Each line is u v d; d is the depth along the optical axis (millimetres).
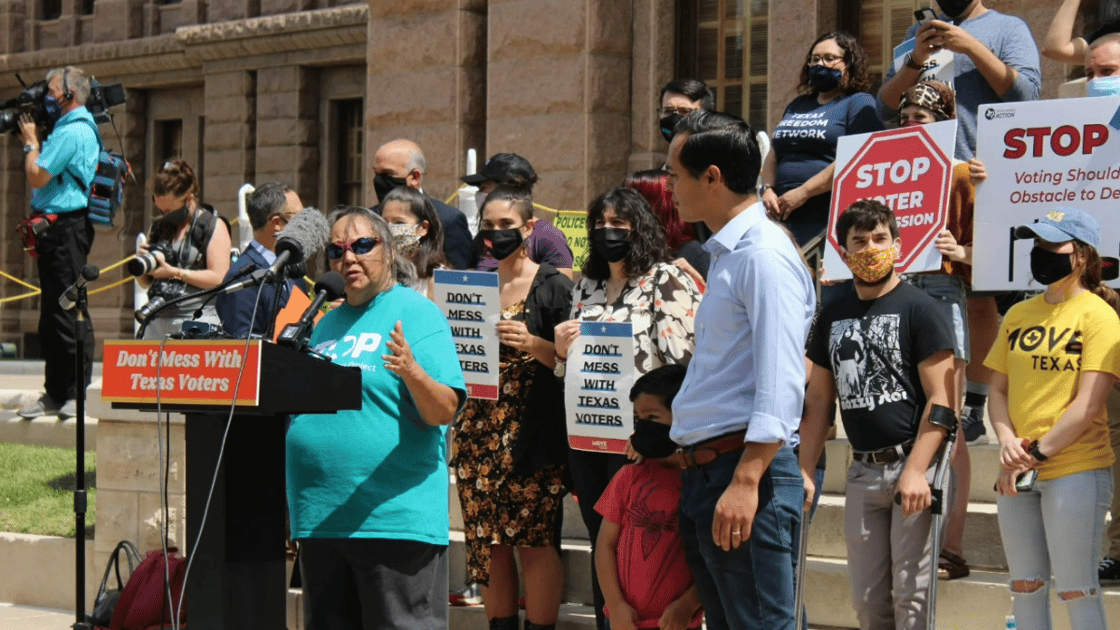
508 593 6125
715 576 4371
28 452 9859
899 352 5098
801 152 7082
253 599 4527
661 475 5074
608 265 5809
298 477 4961
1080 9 9820
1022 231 5375
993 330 6605
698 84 7055
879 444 5137
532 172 7320
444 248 7137
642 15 12312
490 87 12734
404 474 4922
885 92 6727
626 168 12383
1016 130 5980
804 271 4285
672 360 5527
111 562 6660
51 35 24656
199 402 4301
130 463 7656
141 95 23547
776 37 11664
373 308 5059
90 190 9859
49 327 10008
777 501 4254
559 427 6023
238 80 21734
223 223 8383
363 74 20703
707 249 4355
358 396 4523
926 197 5875
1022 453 5078
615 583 5133
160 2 23391
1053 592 5648
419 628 4922
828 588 5996
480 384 5914
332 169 21156
